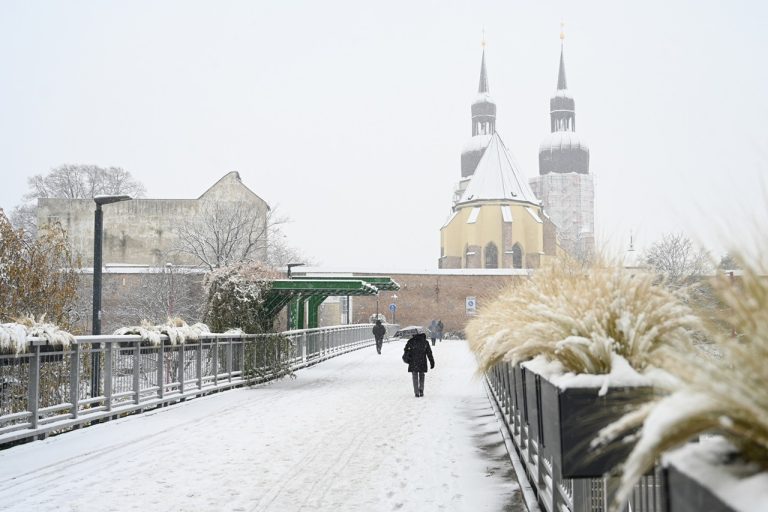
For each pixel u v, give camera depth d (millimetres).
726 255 2057
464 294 63750
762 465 1817
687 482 1878
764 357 1804
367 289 24734
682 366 2133
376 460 8875
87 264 60750
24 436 9656
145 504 6699
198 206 60688
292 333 24453
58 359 10672
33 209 73062
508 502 6738
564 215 115938
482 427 11703
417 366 16500
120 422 12203
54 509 6520
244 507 6609
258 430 11367
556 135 120625
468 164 116750
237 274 21031
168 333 14664
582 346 4203
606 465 3641
